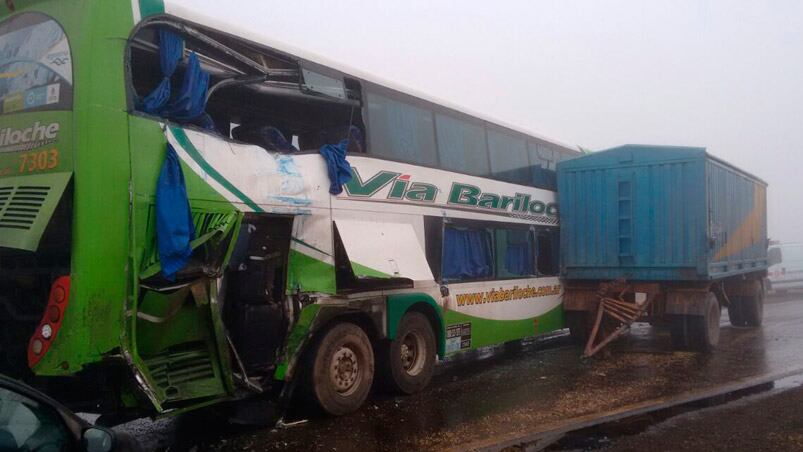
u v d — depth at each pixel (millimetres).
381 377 8461
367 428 7020
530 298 11992
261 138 7621
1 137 6023
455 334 9906
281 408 7008
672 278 11969
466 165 10547
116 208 5547
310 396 7297
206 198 6277
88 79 5559
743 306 16172
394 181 8906
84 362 5293
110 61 5676
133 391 5586
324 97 8086
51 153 5633
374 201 8531
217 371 6402
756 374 9688
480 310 10539
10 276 5980
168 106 6199
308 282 7441
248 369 7168
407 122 9375
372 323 8164
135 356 5539
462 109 10664
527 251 12172
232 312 7234
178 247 5824
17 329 6035
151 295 5762
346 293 7992
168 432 7016
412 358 8953
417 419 7371
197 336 6320
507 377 9930
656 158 12273
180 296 6016
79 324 5301
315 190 7641
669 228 12062
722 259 12852
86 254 5375
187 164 6148
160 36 6211
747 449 5926
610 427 6789
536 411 7637
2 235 5480
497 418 7340
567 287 13242
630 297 12664
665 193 12141
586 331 13250
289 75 7648
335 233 7883
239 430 7059
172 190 5906
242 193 6676
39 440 3361
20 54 6066
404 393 8633
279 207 7102
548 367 10789
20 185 5730
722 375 9672
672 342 12383
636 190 12430
